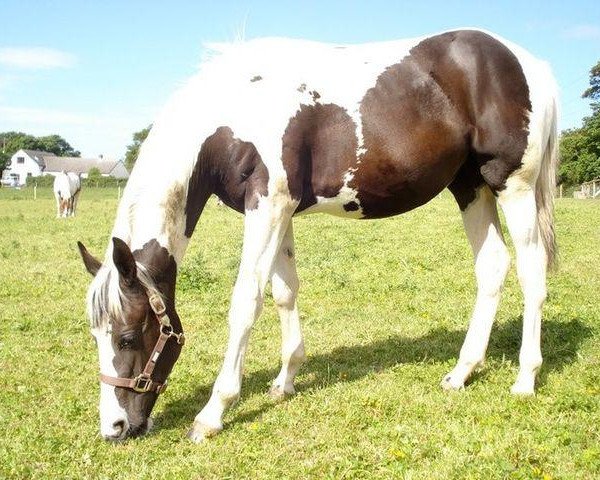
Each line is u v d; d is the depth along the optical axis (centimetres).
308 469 354
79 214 2416
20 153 9912
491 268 490
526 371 457
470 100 448
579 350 547
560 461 352
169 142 406
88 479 351
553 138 470
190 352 592
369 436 394
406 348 590
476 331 486
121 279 362
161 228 396
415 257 1087
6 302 807
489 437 383
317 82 430
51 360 567
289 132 412
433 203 2628
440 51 454
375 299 803
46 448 386
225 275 951
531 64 459
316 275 940
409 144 439
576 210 2116
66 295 850
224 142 411
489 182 461
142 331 374
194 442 397
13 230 1734
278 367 547
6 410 449
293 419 422
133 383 374
